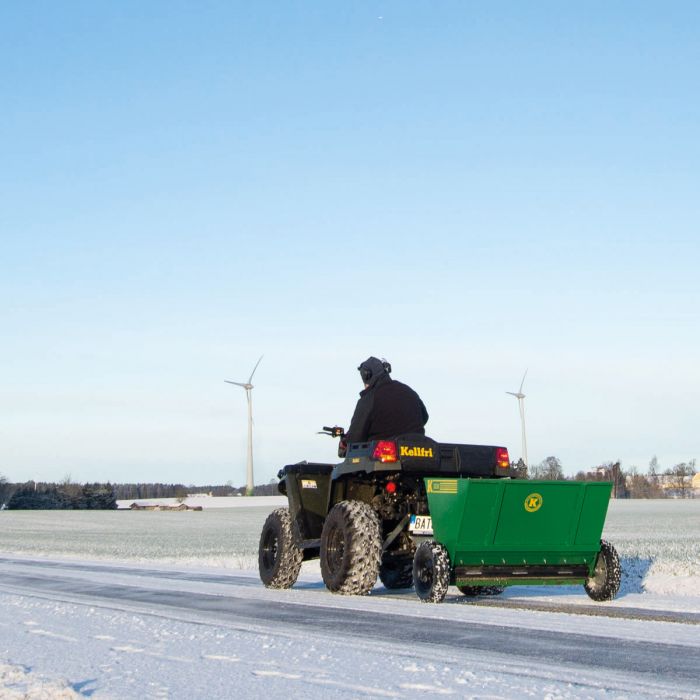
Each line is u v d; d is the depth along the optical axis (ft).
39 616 28.81
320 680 17.65
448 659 19.80
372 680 17.54
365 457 33.91
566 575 32.40
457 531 30.78
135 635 24.16
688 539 98.27
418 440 34.24
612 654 20.40
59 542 113.09
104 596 35.83
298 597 33.65
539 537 31.83
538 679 17.52
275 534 38.42
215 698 16.21
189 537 131.64
